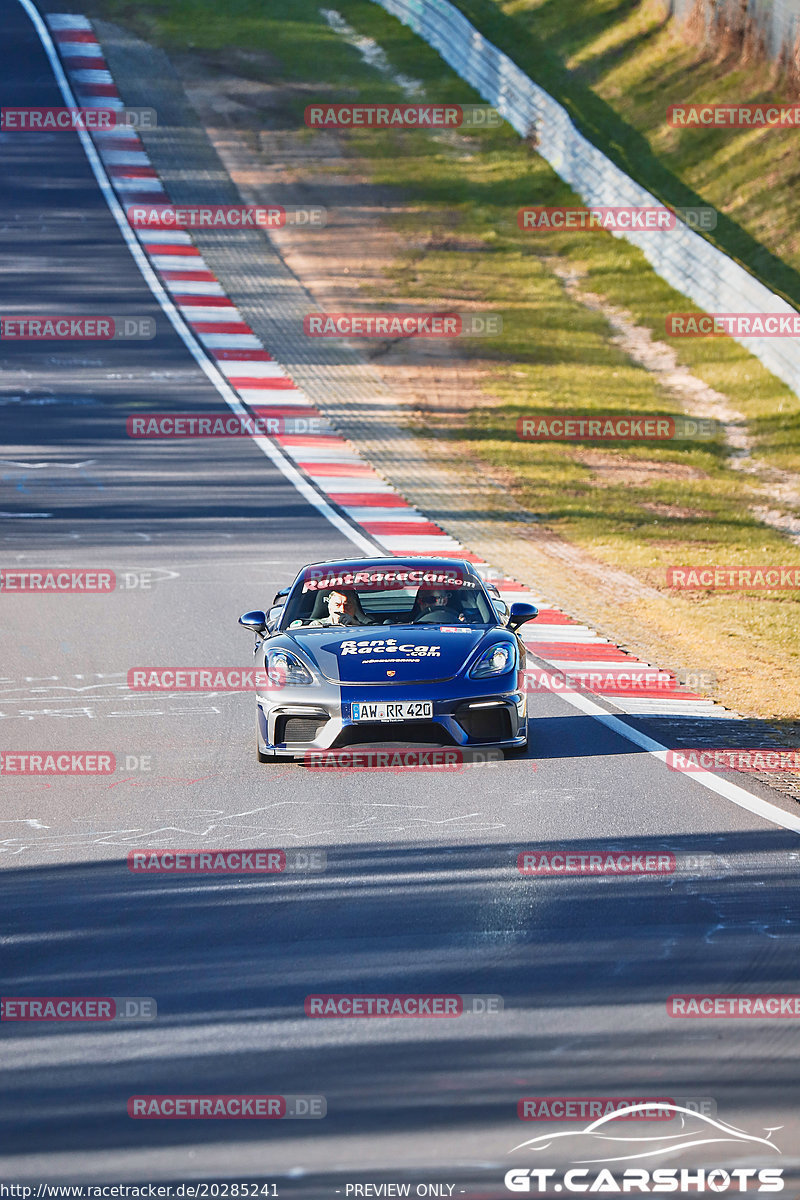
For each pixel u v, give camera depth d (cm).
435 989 2091
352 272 12256
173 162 14662
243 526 6662
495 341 10912
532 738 3669
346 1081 1809
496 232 13612
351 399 9306
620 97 15925
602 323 11662
